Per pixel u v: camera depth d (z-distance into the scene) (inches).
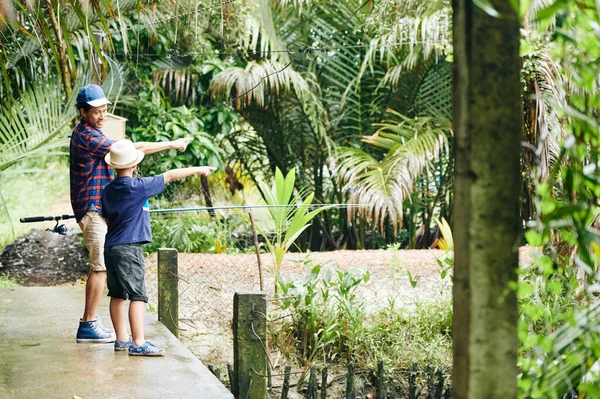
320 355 233.0
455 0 75.2
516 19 72.1
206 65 418.3
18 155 332.5
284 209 255.4
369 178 377.1
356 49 433.7
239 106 420.2
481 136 73.9
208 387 146.6
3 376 152.9
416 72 423.8
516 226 75.2
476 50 73.5
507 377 75.5
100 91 175.0
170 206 418.6
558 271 78.9
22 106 354.9
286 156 455.5
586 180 77.3
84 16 139.6
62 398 138.6
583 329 78.4
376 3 324.5
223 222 438.3
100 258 178.7
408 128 403.2
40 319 213.0
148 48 410.9
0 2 128.9
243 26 414.9
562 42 75.9
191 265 320.5
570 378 78.6
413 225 438.9
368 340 231.6
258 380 155.3
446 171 437.1
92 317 184.1
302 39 430.6
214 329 252.8
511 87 74.0
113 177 178.4
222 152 437.7
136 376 153.8
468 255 75.0
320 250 459.2
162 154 414.3
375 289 280.8
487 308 74.9
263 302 155.5
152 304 277.1
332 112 447.5
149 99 414.3
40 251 402.6
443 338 243.0
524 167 230.1
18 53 328.5
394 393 208.7
